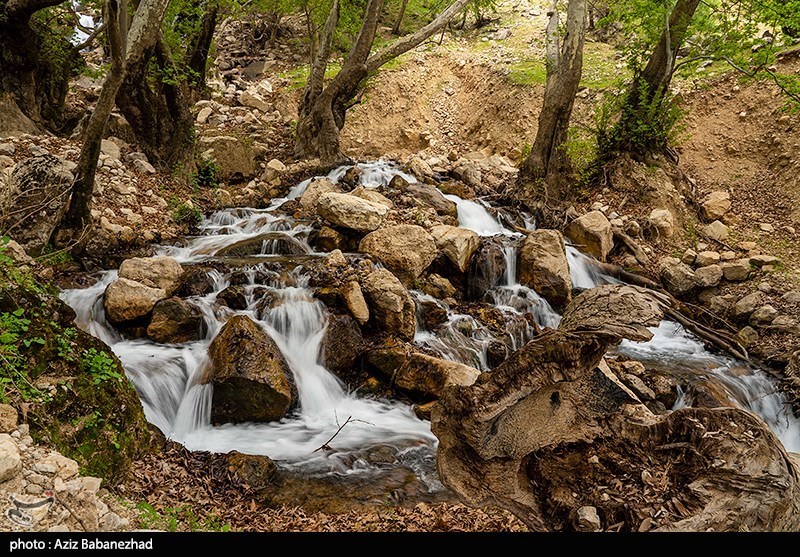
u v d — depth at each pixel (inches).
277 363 282.7
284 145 647.8
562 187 555.5
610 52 800.9
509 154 701.3
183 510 185.8
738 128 569.9
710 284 437.4
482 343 351.3
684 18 513.7
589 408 132.7
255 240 413.1
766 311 394.6
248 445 252.2
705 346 392.2
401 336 333.1
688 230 507.5
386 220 440.1
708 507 116.8
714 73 615.5
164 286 323.6
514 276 426.6
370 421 280.2
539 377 116.4
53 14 563.2
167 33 540.1
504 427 122.0
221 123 658.8
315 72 648.4
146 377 265.4
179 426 265.9
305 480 223.8
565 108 546.9
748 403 332.2
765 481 118.0
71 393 189.9
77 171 345.1
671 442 128.5
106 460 187.5
